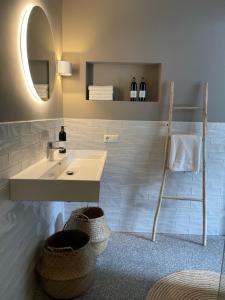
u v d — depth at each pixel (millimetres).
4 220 1323
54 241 1971
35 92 1666
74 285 1663
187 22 2436
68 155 2086
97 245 2193
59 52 2385
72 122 2564
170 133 2516
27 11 1530
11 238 1406
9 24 1326
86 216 2391
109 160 2623
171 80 2500
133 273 2059
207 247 2479
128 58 2482
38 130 1804
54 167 1706
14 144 1424
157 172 2631
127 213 2703
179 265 2182
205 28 2438
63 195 1438
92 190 1441
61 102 2486
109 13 2436
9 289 1396
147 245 2484
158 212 2582
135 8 2430
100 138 2590
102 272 2059
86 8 2434
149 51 2473
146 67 2648
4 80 1291
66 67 2299
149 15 2434
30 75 1562
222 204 2660
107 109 2547
